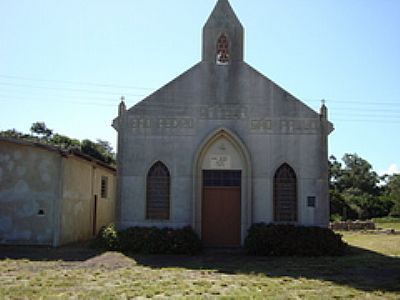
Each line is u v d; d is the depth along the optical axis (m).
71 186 19.91
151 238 16.91
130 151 18.59
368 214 53.81
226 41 19.47
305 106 18.73
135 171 18.50
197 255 16.59
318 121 18.64
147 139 18.64
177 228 17.95
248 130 18.64
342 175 75.75
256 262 14.97
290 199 18.42
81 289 10.18
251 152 18.53
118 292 9.79
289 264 14.51
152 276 11.95
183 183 18.44
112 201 27.62
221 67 19.02
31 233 18.41
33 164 18.70
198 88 18.88
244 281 11.40
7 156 18.78
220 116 18.72
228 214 18.66
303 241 16.73
